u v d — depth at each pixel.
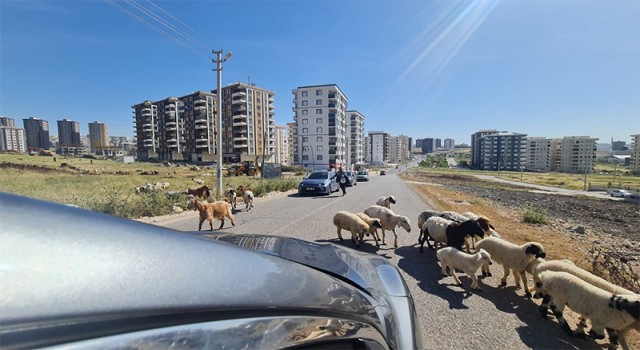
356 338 1.42
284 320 1.16
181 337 0.86
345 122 113.94
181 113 122.88
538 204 24.69
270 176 36.53
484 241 5.18
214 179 33.97
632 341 3.48
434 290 4.69
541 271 4.11
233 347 0.97
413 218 11.43
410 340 1.75
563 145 138.25
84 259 0.75
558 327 3.66
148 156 133.38
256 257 1.39
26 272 0.62
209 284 1.02
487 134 166.62
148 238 0.99
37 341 0.57
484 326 3.65
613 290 3.52
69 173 40.28
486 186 50.78
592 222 16.33
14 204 0.74
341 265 2.14
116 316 0.73
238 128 101.56
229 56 18.00
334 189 21.59
